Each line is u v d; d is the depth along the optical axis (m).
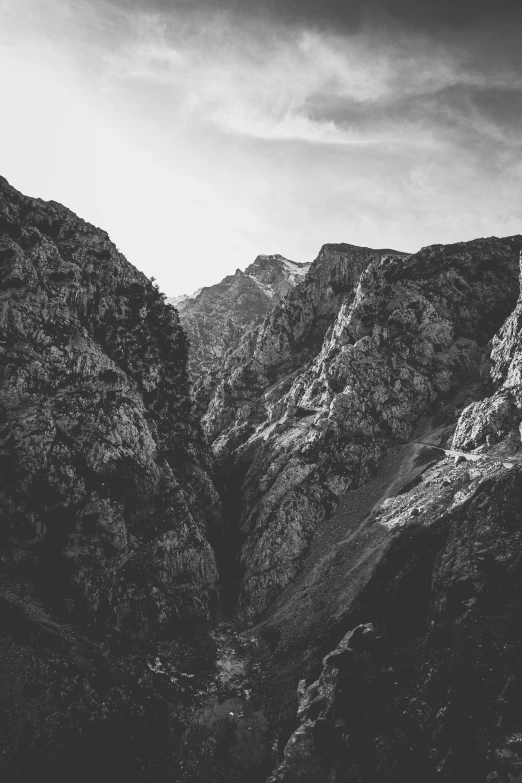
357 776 40.59
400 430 99.50
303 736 47.59
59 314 80.25
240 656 69.19
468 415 90.19
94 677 52.25
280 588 79.38
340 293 157.12
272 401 139.12
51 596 60.56
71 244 94.06
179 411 101.12
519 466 54.03
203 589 76.94
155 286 111.50
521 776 32.34
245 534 92.81
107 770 46.31
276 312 160.62
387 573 64.12
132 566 69.94
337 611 66.25
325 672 54.03
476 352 108.25
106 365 81.19
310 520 86.38
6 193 90.00
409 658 48.19
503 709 37.03
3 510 63.03
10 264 76.94
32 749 43.16
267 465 102.25
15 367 69.94
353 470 93.00
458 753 36.12
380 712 44.22
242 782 48.84
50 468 66.62
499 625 43.62
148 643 64.88
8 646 49.75
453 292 114.88
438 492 75.19
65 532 65.94
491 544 50.22
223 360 189.38
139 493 76.19
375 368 106.00
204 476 96.62
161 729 53.16
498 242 125.44
